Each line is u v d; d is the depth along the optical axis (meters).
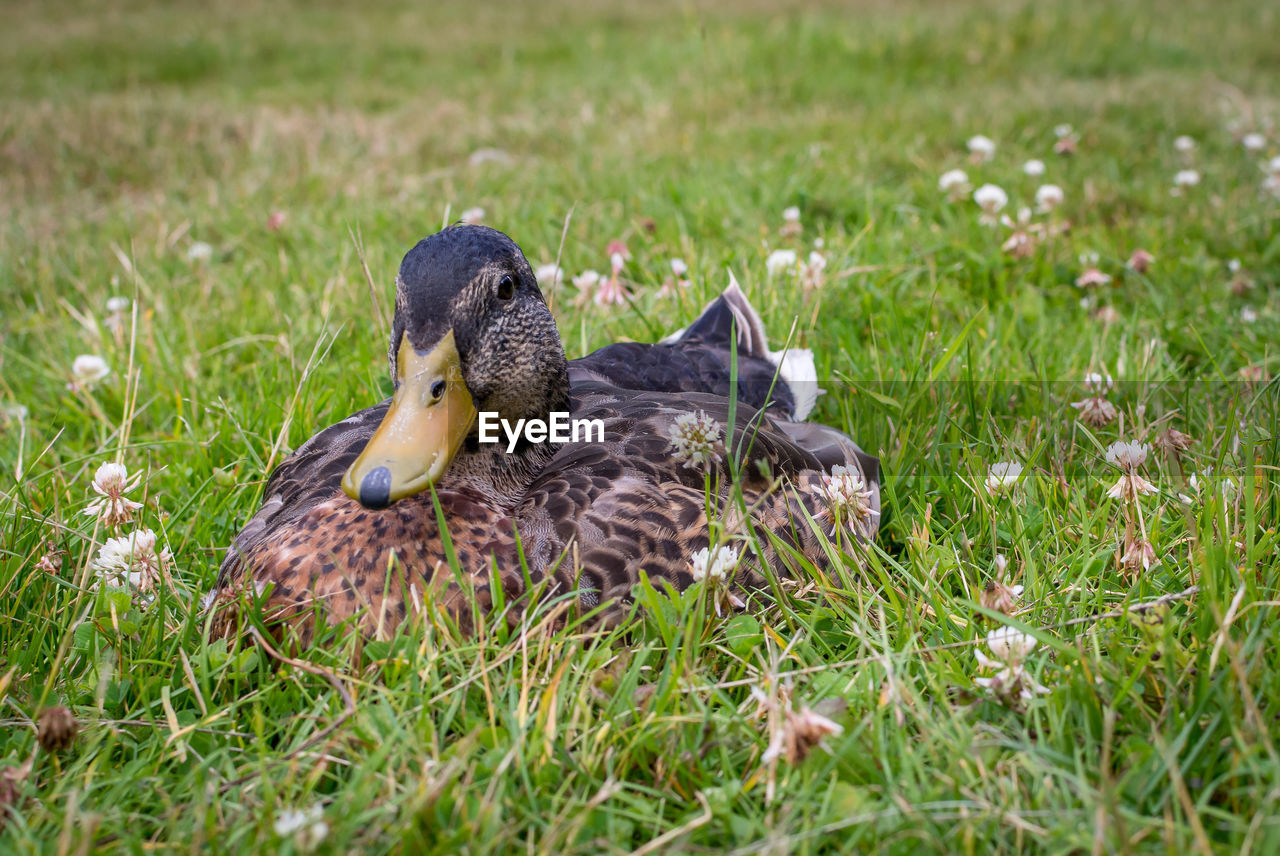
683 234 1.24
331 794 0.70
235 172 1.76
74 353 1.14
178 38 3.01
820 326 1.12
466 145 1.90
